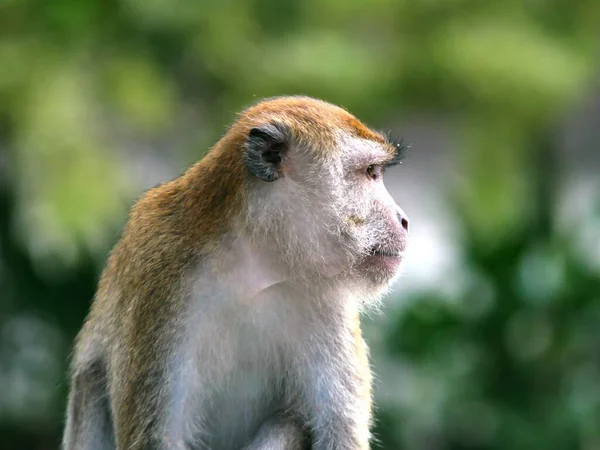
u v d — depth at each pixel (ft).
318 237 30.04
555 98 56.54
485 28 56.44
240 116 31.60
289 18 57.31
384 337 58.08
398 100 56.75
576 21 58.85
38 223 60.03
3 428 60.03
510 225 58.08
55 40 54.34
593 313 56.95
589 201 65.26
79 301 61.16
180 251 29.55
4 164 59.47
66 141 52.21
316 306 30.60
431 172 71.56
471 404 56.80
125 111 55.01
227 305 29.81
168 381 29.17
